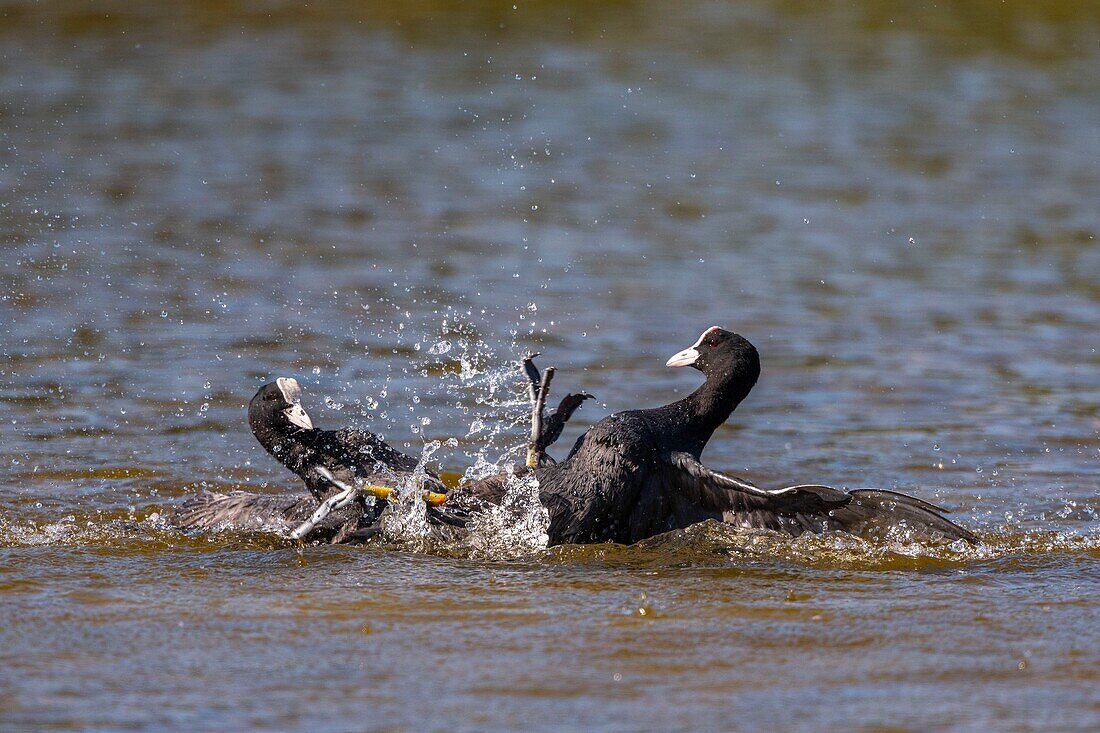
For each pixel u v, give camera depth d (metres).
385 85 34.25
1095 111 32.41
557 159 28.00
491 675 6.87
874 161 28.16
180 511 10.40
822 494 8.97
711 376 10.13
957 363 15.85
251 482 11.70
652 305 18.30
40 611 7.89
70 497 11.05
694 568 9.08
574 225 22.97
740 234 22.56
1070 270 20.45
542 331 16.91
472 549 9.54
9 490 11.18
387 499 9.78
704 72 35.94
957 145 29.59
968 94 34.00
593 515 9.58
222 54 37.06
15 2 41.06
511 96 33.44
